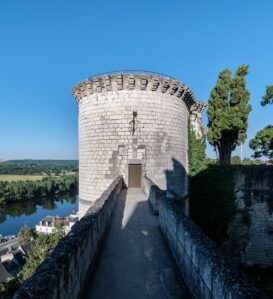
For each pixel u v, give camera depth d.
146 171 24.97
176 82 25.95
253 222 28.16
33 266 37.31
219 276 4.35
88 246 7.04
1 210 132.25
